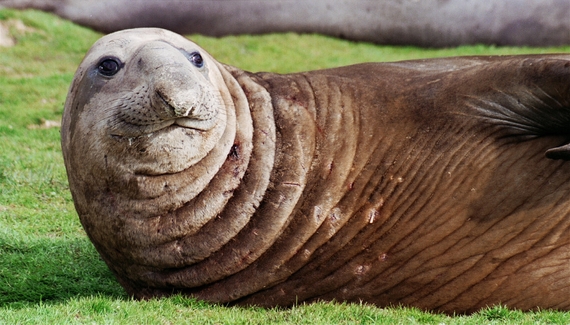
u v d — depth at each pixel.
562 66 25.22
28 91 59.75
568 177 25.88
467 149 26.69
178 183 26.70
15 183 43.00
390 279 27.41
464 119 26.94
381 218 27.11
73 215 39.50
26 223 38.09
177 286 28.11
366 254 27.34
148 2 75.62
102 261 34.19
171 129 25.78
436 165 26.86
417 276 27.16
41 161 46.22
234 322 25.50
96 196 27.47
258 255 27.45
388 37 78.06
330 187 27.33
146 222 27.16
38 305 27.84
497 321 25.39
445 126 27.11
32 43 70.88
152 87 25.08
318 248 27.44
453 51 75.44
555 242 26.05
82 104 27.31
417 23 77.19
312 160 27.59
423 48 77.38
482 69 27.33
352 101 28.44
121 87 26.34
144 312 25.94
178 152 26.06
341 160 27.50
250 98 28.67
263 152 27.62
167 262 27.55
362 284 27.66
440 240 26.75
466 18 76.69
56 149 48.84
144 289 28.95
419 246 26.92
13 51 69.19
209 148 26.62
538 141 26.34
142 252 27.61
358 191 27.28
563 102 25.27
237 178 27.27
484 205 26.39
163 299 27.62
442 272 26.92
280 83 29.39
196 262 27.55
